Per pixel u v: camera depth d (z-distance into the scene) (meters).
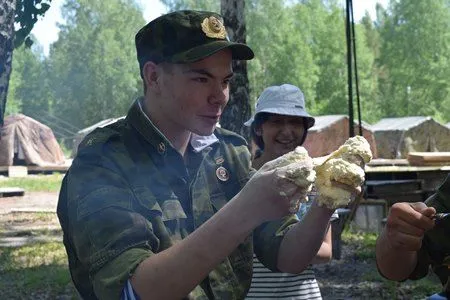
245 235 1.68
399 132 36.34
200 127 2.07
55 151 36.84
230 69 2.07
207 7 72.94
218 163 2.26
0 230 15.55
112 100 80.56
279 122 3.75
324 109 75.12
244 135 10.03
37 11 6.11
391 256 2.30
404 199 13.70
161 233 1.99
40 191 26.80
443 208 2.37
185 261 1.66
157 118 2.12
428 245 2.36
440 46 73.69
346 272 9.36
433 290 8.09
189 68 2.01
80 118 81.81
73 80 80.94
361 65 75.00
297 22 79.44
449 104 73.69
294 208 1.65
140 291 1.69
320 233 2.31
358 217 13.12
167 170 2.10
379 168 14.30
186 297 2.02
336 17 75.81
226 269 2.14
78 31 80.38
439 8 73.50
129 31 81.06
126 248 1.79
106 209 1.85
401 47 74.38
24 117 36.12
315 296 3.32
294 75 72.69
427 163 14.46
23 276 9.66
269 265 2.43
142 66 2.11
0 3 4.23
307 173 1.63
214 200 2.19
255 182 1.66
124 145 2.06
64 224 2.04
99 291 1.77
